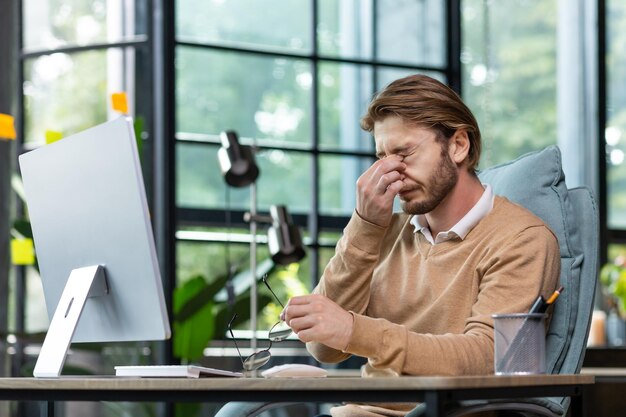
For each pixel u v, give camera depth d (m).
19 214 4.78
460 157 2.27
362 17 5.17
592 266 2.25
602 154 5.68
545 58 5.68
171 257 4.59
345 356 2.45
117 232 2.01
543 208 2.33
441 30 5.36
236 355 4.69
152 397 1.71
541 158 2.39
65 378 1.83
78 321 2.03
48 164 2.18
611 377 3.27
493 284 2.13
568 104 5.73
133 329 2.02
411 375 1.91
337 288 2.37
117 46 4.84
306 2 5.05
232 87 4.89
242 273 4.77
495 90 5.52
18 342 4.65
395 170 2.26
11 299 4.68
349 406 2.32
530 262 2.14
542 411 1.96
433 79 2.27
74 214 2.12
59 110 4.88
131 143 1.97
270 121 4.95
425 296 2.30
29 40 4.87
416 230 2.39
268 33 4.98
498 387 1.65
